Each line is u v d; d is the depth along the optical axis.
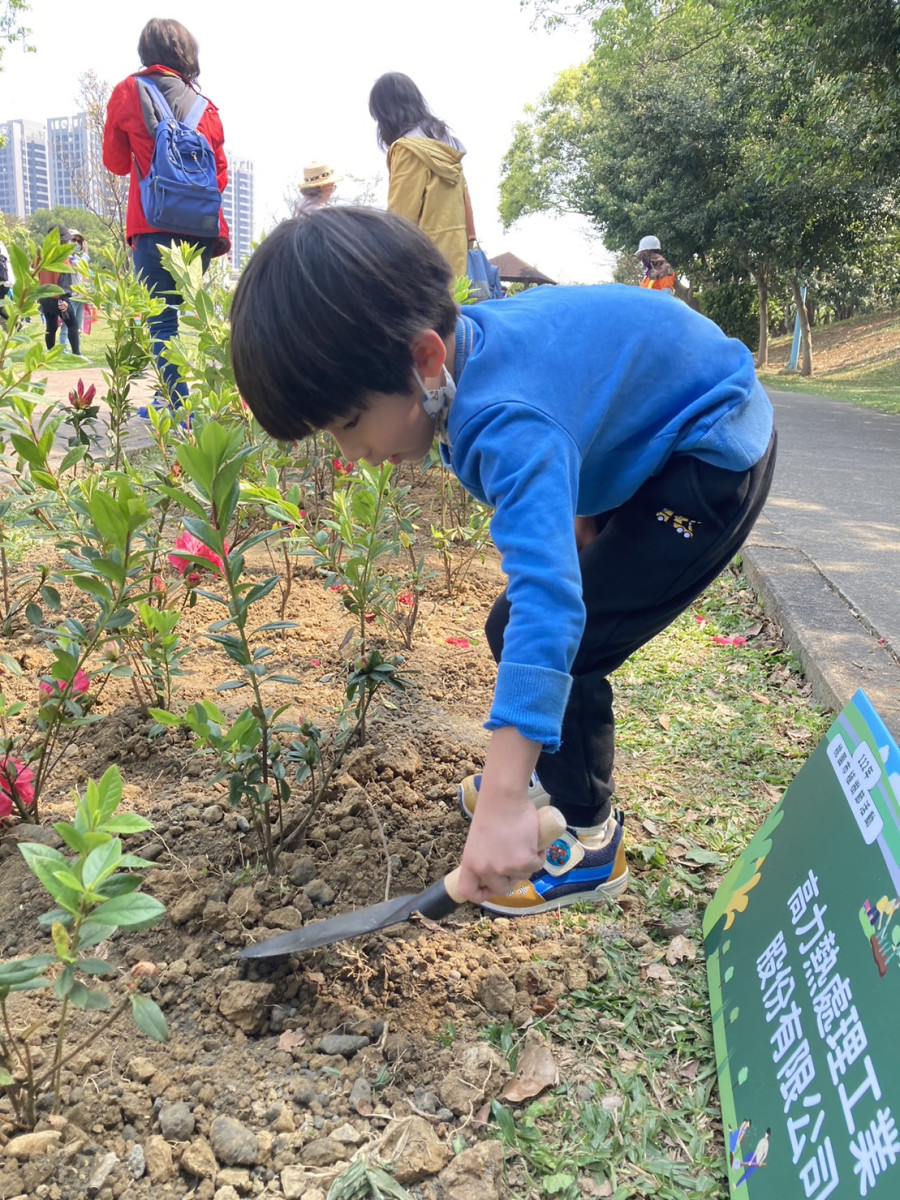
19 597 2.86
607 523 1.64
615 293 1.55
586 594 1.62
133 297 3.09
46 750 1.97
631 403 1.45
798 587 3.39
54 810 1.94
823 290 26.72
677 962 1.65
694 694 2.75
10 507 2.28
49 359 2.13
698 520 1.54
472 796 1.92
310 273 1.21
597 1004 1.56
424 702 2.45
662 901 1.81
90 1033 1.43
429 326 1.25
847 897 1.25
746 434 1.53
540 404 1.31
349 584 2.20
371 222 1.27
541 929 1.71
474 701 2.53
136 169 4.48
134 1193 1.20
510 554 1.24
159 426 2.73
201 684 2.43
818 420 10.21
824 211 21.30
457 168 4.21
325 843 1.83
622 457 1.49
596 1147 1.30
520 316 1.43
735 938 1.54
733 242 22.73
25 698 2.33
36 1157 1.21
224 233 4.73
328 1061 1.41
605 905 1.79
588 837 1.79
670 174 22.62
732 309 29.30
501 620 1.82
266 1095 1.34
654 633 1.73
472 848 1.24
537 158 36.84
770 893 1.48
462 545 3.79
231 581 1.55
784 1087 1.21
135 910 1.02
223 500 1.46
